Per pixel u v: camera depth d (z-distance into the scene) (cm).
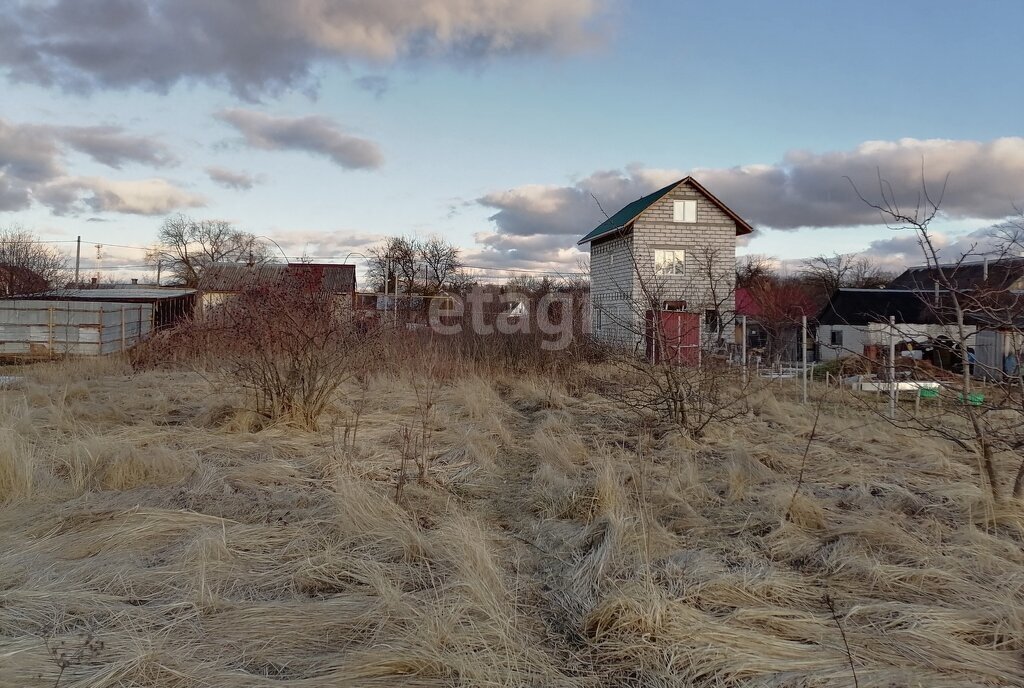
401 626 295
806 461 659
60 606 306
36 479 505
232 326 756
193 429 729
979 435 489
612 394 925
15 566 352
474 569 339
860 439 792
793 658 277
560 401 1040
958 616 313
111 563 357
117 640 276
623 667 275
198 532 403
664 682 262
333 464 569
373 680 255
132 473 524
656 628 294
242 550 383
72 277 4512
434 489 527
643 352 899
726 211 2381
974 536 416
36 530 412
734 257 2402
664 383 862
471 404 898
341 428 758
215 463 586
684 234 2383
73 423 715
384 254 5141
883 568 365
